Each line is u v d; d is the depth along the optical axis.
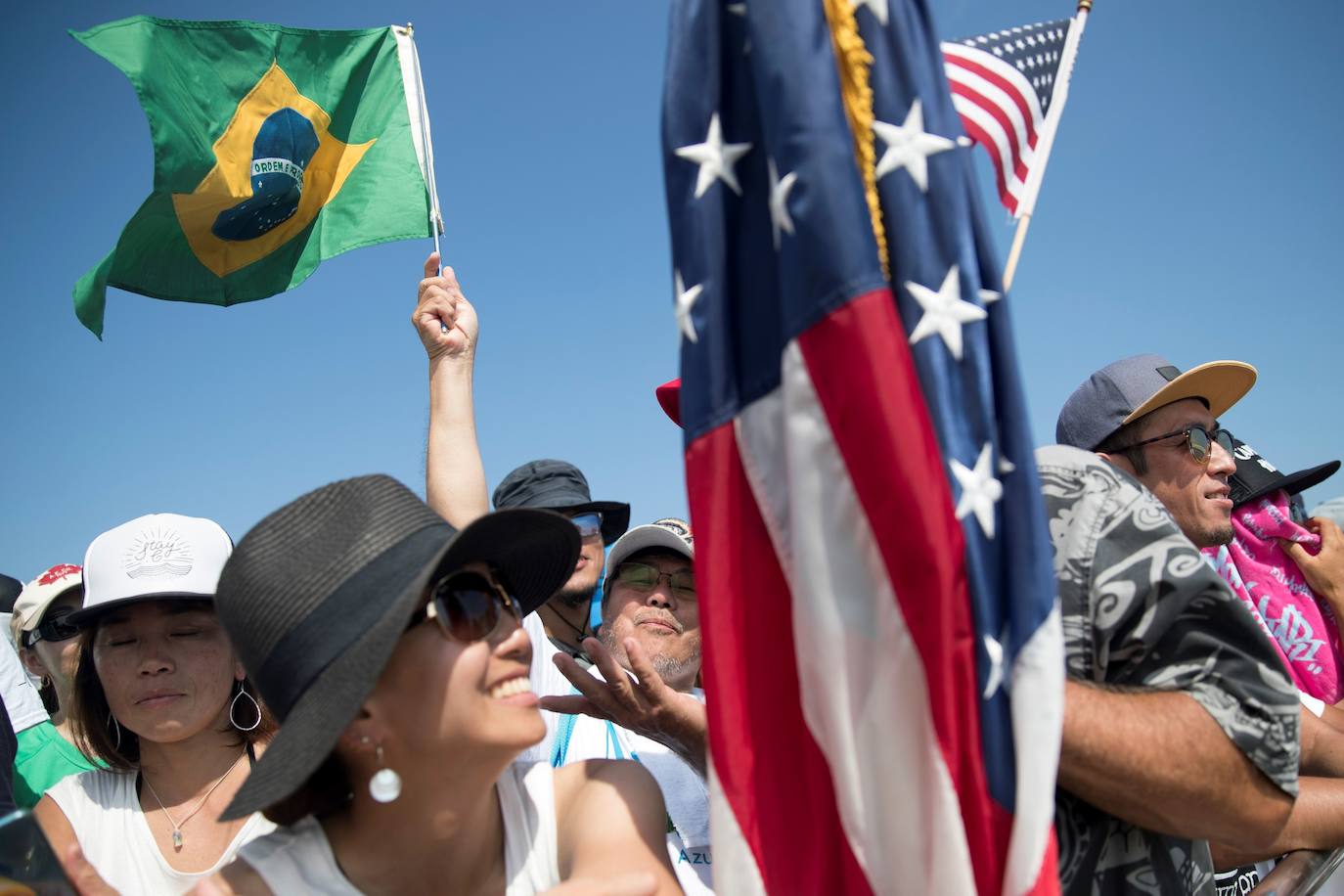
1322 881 2.65
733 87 1.92
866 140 1.79
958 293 1.77
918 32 1.87
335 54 4.61
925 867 1.64
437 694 1.83
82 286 4.02
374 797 1.82
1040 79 2.29
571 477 5.09
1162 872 2.00
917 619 1.63
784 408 1.75
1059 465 2.12
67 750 3.83
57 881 2.01
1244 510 4.13
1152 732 1.75
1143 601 1.88
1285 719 1.79
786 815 1.80
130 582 2.69
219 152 4.25
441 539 1.94
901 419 1.64
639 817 2.00
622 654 3.49
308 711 1.75
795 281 1.72
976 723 1.65
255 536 1.96
